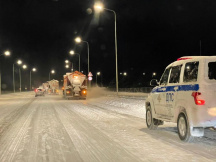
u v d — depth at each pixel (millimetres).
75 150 8648
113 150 8555
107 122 15141
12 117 18469
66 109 24156
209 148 8570
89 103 32062
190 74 9406
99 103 31719
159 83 11719
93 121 15648
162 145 9109
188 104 8945
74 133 11727
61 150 8680
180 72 9883
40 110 23562
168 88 10461
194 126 8766
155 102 11586
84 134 11453
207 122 8516
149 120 12406
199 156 7621
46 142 9938
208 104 8492
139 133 11484
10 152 8531
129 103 27969
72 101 37062
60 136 11062
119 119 16484
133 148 8766
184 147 8742
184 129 9367
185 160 7242
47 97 52688
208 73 8805
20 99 46000
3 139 10688
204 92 8508
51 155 8070
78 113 20375
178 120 9727
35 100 41688
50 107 26844
